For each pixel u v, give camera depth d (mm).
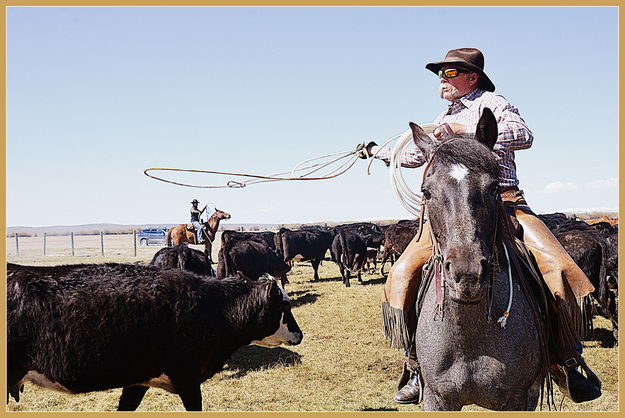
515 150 3678
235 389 7031
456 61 3922
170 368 4961
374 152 4238
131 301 4766
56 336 4488
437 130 3523
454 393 3016
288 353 8883
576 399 3494
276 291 5676
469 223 2494
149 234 48688
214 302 5309
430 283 3236
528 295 3129
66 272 4828
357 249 17859
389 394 6812
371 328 10938
